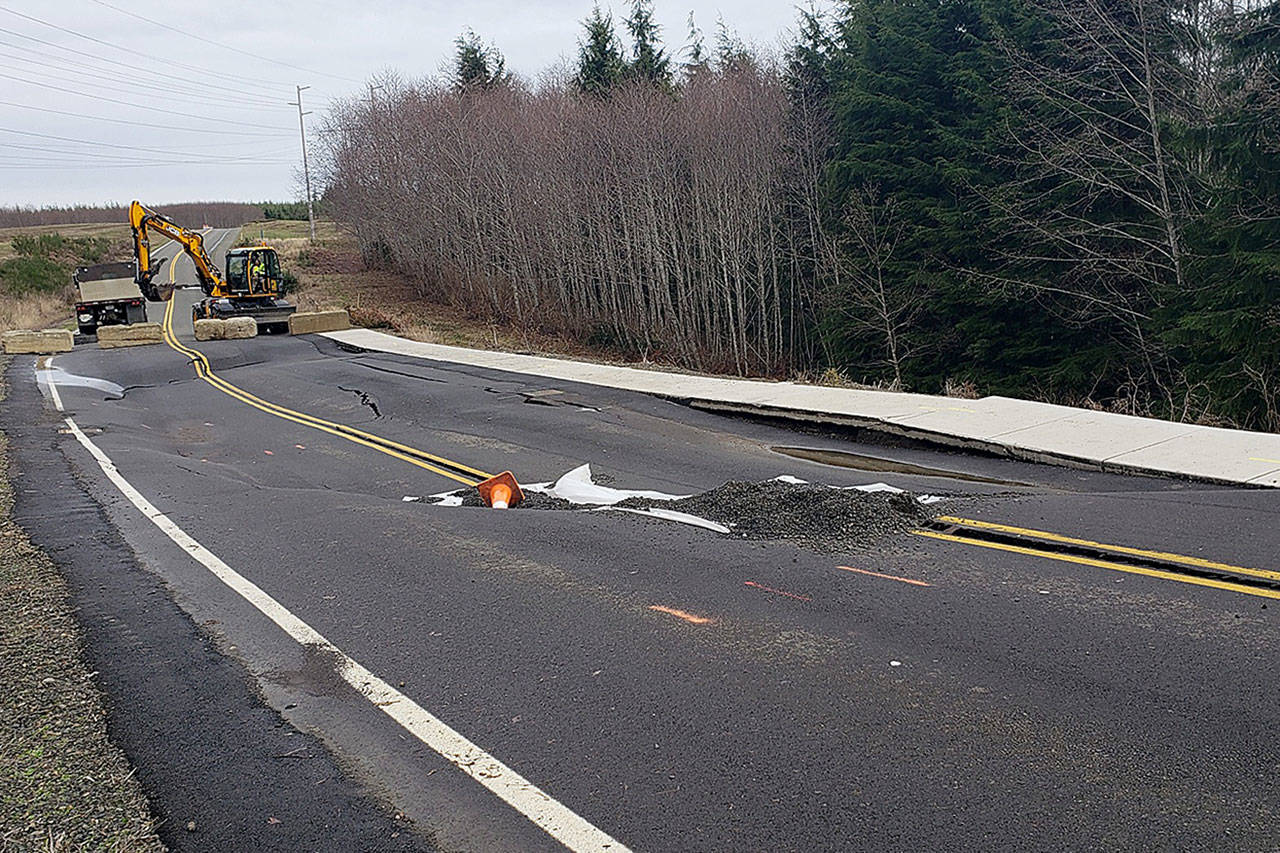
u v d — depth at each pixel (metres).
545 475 11.10
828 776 3.92
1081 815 3.57
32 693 4.96
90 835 3.68
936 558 6.68
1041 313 26.58
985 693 4.59
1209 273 20.22
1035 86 25.03
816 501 7.94
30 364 24.64
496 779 4.04
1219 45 19.94
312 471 12.33
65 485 10.48
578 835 3.61
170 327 35.44
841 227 31.86
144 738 4.48
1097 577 6.15
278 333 31.17
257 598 6.44
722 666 5.04
